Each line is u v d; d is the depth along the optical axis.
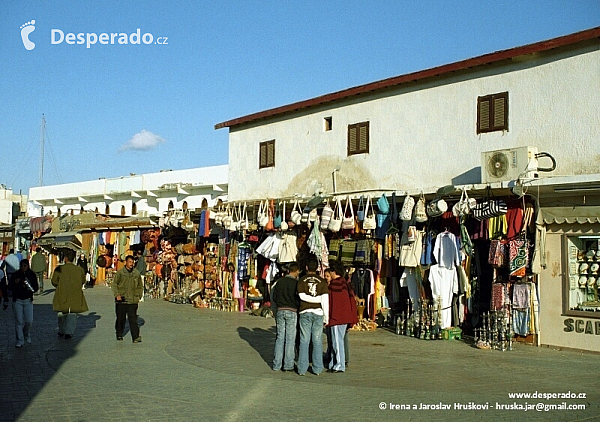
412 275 14.63
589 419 7.34
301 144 19.66
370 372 10.08
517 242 12.67
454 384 9.18
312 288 9.86
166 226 24.47
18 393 8.45
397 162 16.45
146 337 13.95
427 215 13.67
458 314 13.79
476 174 14.55
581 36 12.55
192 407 7.75
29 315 12.55
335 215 16.31
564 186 11.66
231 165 22.56
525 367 10.52
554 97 13.20
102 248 31.25
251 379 9.47
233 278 20.25
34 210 44.44
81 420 7.10
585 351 11.89
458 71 15.13
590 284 12.10
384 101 17.02
